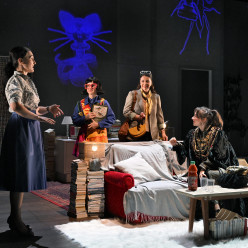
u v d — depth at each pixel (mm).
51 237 3445
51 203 5066
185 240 3291
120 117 8914
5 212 4500
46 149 7340
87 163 4309
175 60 9617
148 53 9266
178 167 4645
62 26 8297
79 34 8469
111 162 4500
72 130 7320
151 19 9273
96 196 4258
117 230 3637
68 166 6820
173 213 4047
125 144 4746
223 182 3580
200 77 10984
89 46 8586
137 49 9125
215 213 3969
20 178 3242
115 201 4125
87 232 3578
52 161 7309
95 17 8633
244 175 3566
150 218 3955
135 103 5164
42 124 8078
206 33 10047
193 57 9875
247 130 11016
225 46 10633
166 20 9461
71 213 4293
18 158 3254
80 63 8500
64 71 8336
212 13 10133
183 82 10938
